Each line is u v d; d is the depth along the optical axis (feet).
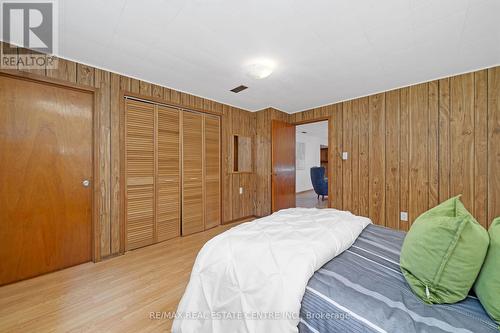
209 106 11.27
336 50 6.56
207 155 11.29
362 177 10.68
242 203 13.17
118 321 4.72
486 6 4.72
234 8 4.81
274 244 3.86
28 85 6.41
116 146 8.02
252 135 13.73
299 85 9.36
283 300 2.87
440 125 8.53
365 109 10.61
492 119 7.52
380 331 2.29
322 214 6.06
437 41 6.07
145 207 8.87
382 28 5.50
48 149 6.76
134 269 7.03
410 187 9.25
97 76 7.58
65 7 4.73
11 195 6.19
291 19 5.17
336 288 2.95
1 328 4.51
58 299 5.47
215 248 4.04
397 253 4.06
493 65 7.46
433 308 2.56
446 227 2.67
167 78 8.61
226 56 6.91
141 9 4.83
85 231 7.47
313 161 27.50
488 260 2.49
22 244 6.34
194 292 3.83
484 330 2.20
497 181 7.44
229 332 3.26
